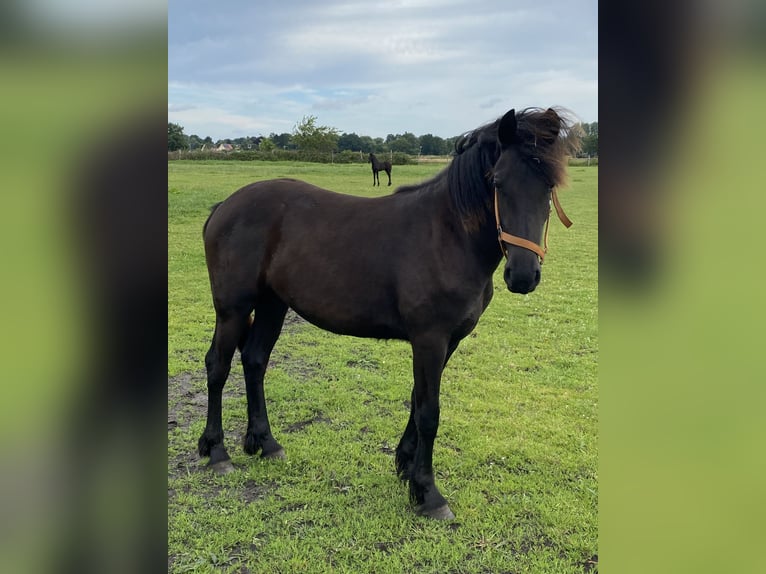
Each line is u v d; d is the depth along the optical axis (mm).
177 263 9812
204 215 14805
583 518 3119
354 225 3359
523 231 2717
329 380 5176
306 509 3207
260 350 3857
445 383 5105
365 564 2744
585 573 2711
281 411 4512
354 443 3967
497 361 5699
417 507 3180
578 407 4613
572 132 2857
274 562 2746
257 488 3459
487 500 3316
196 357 5594
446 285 3039
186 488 3443
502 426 4242
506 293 8562
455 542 2926
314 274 3371
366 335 3432
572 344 6230
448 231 3072
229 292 3615
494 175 2820
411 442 3502
